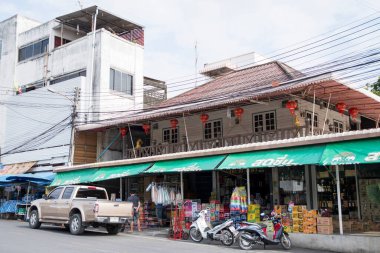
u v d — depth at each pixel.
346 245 12.53
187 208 16.83
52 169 26.61
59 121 27.30
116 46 28.48
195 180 21.72
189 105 20.42
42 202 17.44
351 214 17.12
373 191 16.91
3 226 18.59
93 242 13.38
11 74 33.06
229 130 21.17
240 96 18.39
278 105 19.42
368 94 18.42
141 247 12.56
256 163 14.36
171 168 17.09
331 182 17.27
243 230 13.06
